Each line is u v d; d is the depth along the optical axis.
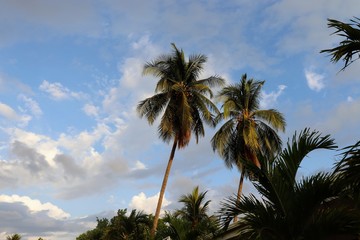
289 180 7.37
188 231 15.06
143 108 27.61
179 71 28.70
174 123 27.34
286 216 6.97
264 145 28.70
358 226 6.41
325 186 6.71
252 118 29.36
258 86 30.06
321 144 7.35
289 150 7.50
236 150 28.42
